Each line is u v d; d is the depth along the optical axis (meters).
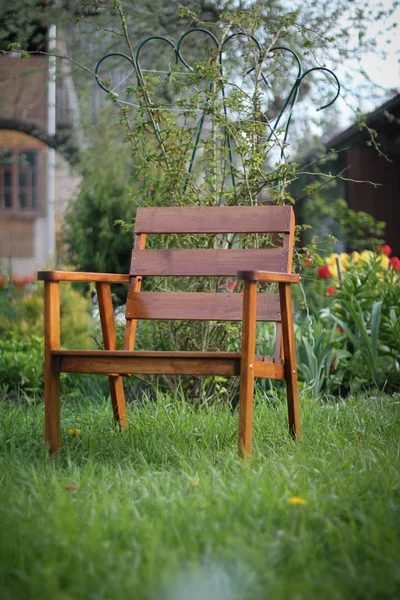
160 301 3.45
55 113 15.30
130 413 3.90
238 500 2.08
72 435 3.34
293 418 3.25
